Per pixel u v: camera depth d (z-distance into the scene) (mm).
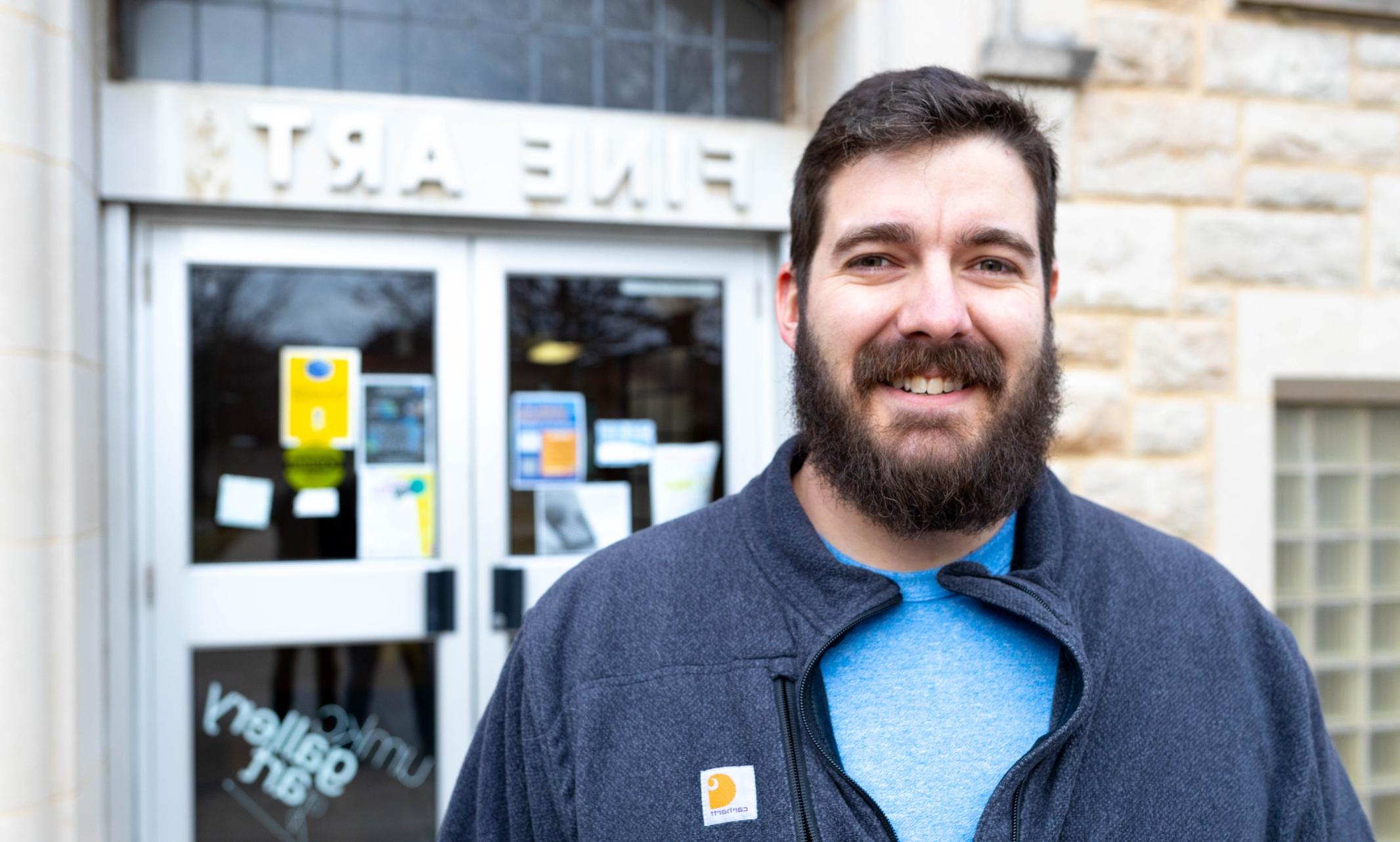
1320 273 3047
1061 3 2855
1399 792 3418
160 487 2779
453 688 2941
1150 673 1060
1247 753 1051
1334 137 3057
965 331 1058
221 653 2820
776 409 3156
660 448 3123
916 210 1070
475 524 2982
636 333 3111
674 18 3158
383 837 2895
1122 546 1168
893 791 995
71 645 2324
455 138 2803
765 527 1146
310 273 2912
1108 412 2908
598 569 1182
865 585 1068
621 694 1062
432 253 2963
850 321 1088
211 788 2807
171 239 2791
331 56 2904
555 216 2871
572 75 3072
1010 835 956
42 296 2277
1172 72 2947
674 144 2947
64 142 2330
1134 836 992
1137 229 2926
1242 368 2994
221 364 2848
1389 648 3436
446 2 2990
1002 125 1114
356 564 2904
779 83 3219
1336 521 3406
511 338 3025
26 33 2242
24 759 2207
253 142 2686
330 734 2879
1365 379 3096
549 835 1085
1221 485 2973
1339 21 3057
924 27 2785
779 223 3025
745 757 1011
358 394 2936
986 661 1062
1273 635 1142
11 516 2195
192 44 2816
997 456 1061
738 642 1072
